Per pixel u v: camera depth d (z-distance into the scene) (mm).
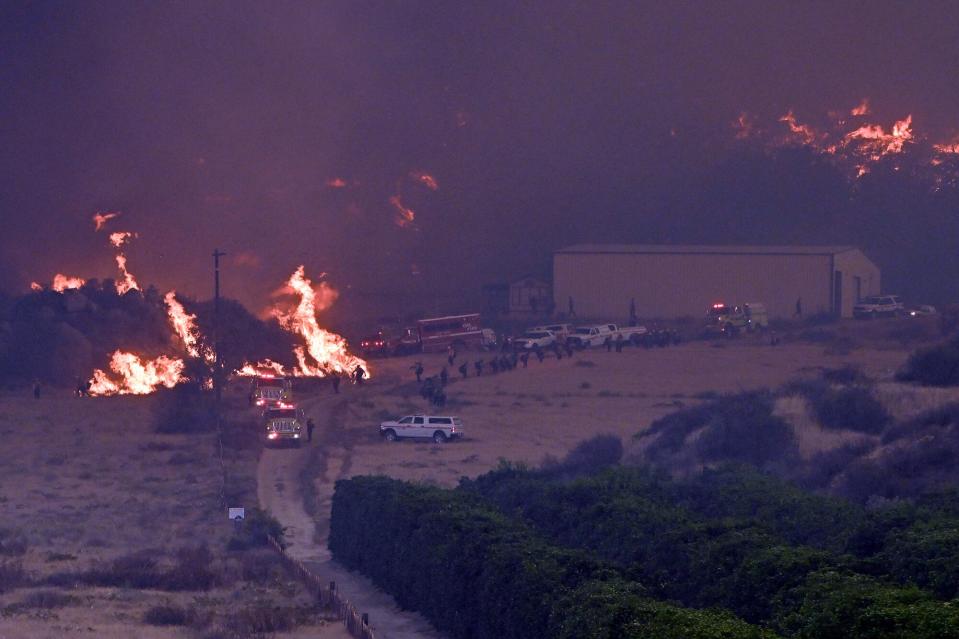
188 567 91688
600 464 121438
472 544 65500
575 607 49281
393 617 74562
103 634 66125
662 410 176375
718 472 93062
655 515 69500
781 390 128000
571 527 75812
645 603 46688
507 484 99750
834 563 51156
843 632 40219
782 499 72125
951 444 87500
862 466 87375
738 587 51719
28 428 174625
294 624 70312
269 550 106875
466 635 63719
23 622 70062
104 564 95750
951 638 35875
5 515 123312
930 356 123000
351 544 94875
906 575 50438
